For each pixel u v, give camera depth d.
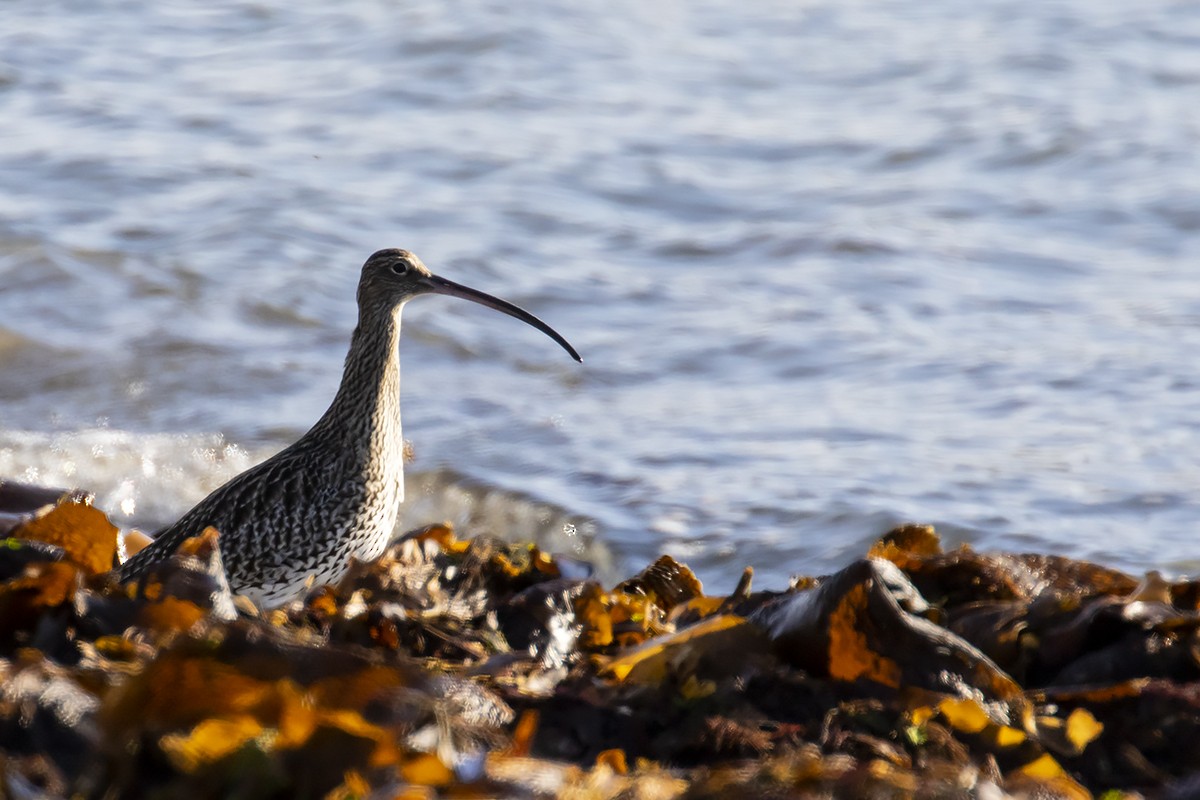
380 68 29.30
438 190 23.36
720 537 12.95
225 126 26.11
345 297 19.22
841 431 15.37
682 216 22.86
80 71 28.97
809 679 5.66
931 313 19.16
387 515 9.27
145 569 6.26
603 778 4.71
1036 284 20.27
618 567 12.63
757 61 30.97
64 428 15.02
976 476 14.01
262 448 14.95
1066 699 5.73
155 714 4.51
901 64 30.91
